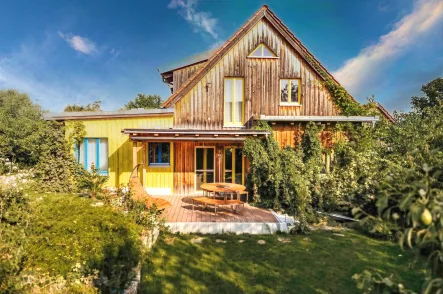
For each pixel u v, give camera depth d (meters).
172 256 6.84
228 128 14.16
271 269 6.23
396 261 6.68
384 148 12.21
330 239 8.22
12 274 3.82
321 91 14.55
